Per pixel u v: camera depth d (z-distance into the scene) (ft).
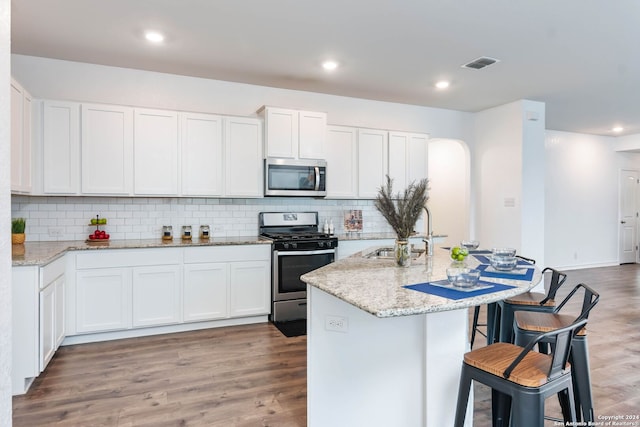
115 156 12.37
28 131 11.10
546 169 24.22
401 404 6.54
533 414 4.80
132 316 11.87
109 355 10.71
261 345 11.50
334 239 14.39
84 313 11.34
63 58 12.51
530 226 17.54
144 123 12.67
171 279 12.31
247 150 14.07
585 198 25.71
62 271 10.66
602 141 26.27
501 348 5.88
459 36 10.88
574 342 6.47
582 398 6.45
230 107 14.84
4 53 2.02
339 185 15.78
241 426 7.38
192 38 11.03
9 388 2.07
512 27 10.32
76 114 11.97
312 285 6.75
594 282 20.97
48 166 11.69
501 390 5.08
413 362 6.48
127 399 8.35
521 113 17.31
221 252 12.92
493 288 6.21
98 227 13.03
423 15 9.68
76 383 9.06
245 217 15.19
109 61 12.76
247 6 9.27
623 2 9.05
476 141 19.62
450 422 6.32
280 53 12.08
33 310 8.74
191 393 8.63
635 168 27.66
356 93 16.31
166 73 13.88
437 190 22.26
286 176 14.39
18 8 9.36
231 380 9.25
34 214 12.51
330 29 10.48
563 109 18.97
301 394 8.60
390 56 12.29
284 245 13.53
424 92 16.16
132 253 11.83
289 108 15.19
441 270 7.85
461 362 6.29
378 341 6.56
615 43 11.32
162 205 13.96
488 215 18.93
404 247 8.23
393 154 16.74
